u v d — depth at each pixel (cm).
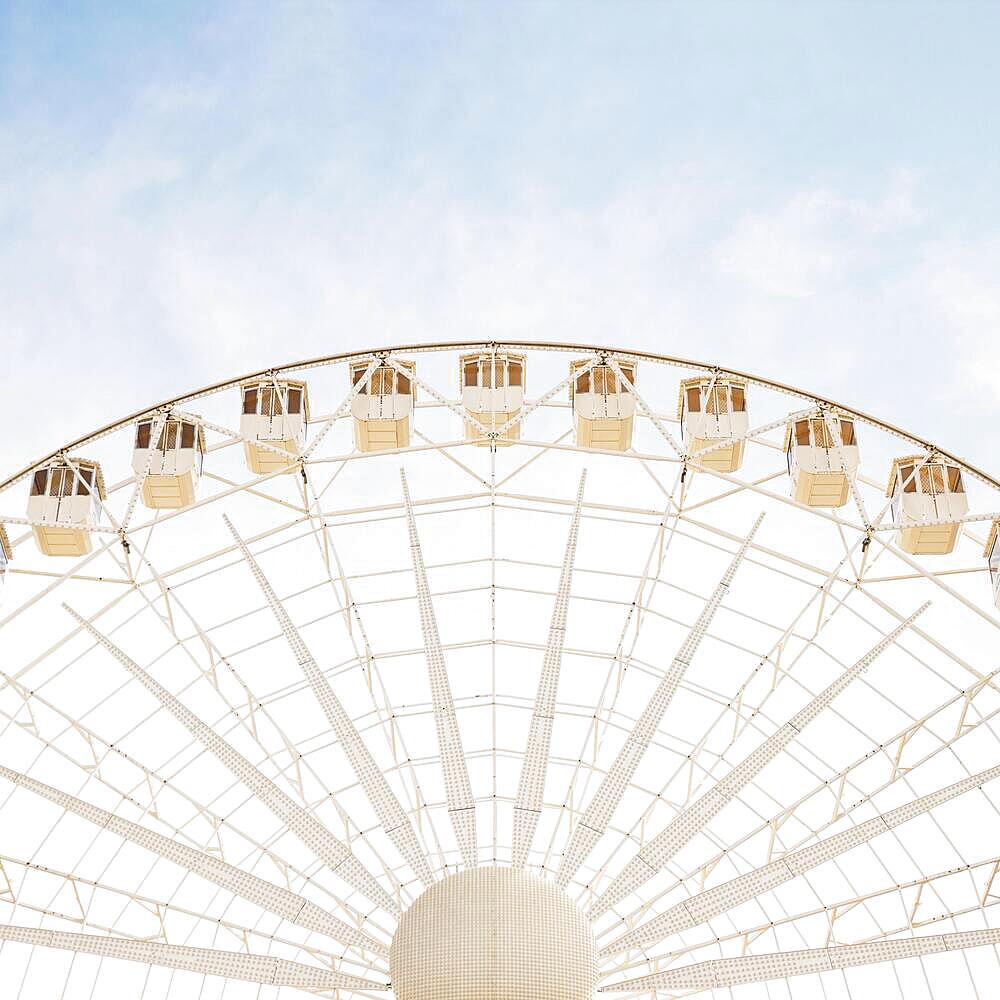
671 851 2253
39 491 2775
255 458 2911
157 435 2594
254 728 2980
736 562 2612
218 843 3162
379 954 2247
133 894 2998
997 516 2509
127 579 2895
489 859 3453
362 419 2803
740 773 2292
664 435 2800
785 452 2891
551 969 2123
